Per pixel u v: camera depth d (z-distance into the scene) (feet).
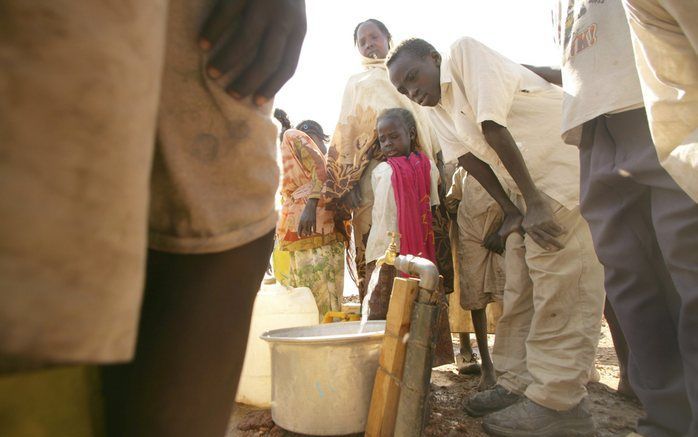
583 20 6.28
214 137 2.37
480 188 10.82
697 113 4.53
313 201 12.43
